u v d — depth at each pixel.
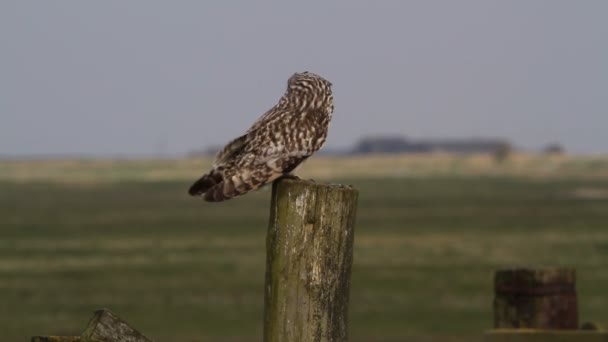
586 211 69.44
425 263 37.72
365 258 39.88
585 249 42.69
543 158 177.75
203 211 75.62
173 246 47.31
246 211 75.50
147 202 88.56
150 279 33.75
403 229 56.03
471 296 28.77
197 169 166.75
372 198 89.44
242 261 39.69
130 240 51.06
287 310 7.17
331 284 7.18
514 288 9.60
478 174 146.25
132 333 6.76
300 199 7.14
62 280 33.62
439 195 94.31
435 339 22.05
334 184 7.25
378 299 28.12
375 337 22.45
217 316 26.02
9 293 30.28
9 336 23.19
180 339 22.72
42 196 100.12
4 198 95.50
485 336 9.51
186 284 32.38
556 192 98.25
